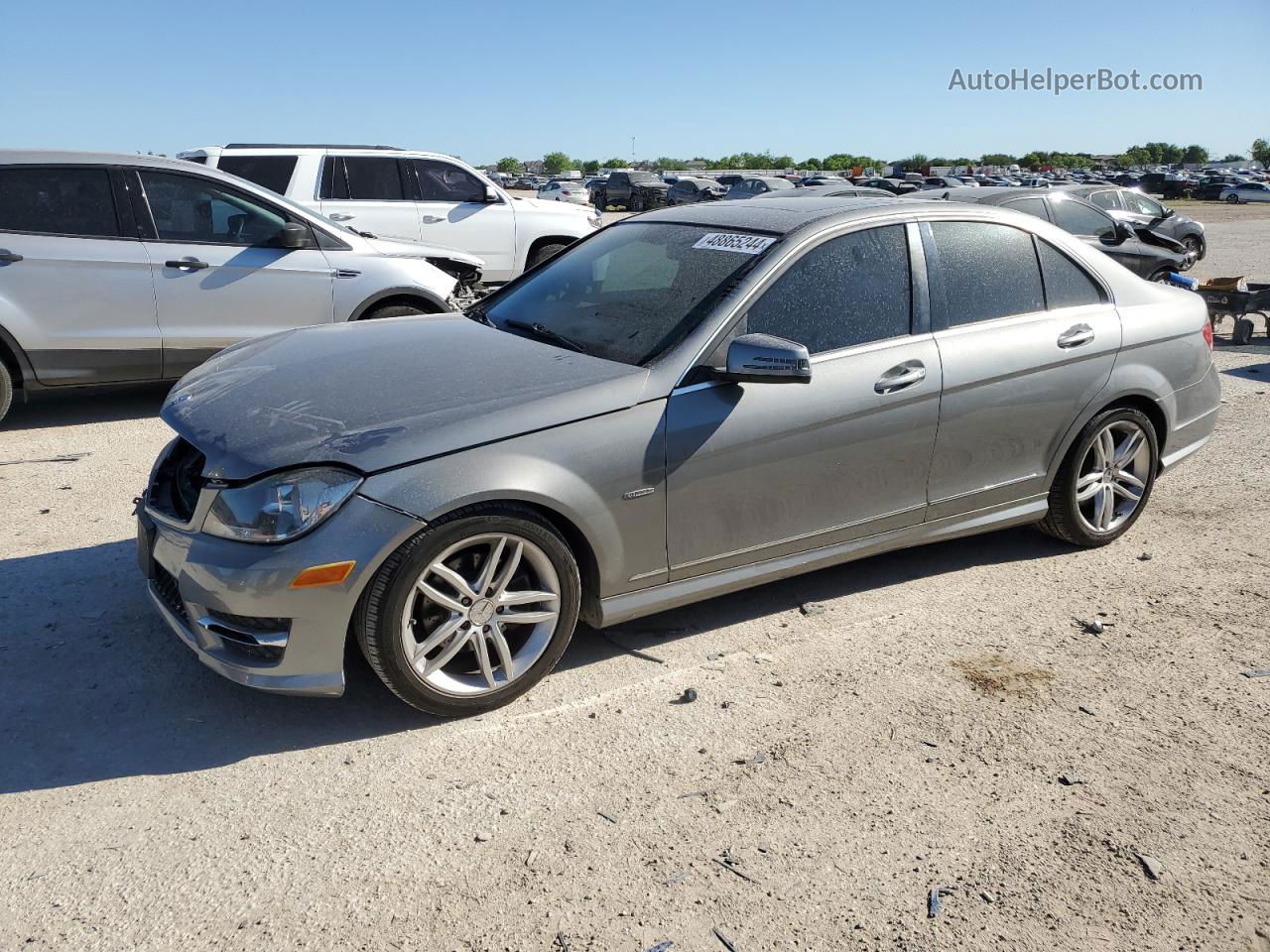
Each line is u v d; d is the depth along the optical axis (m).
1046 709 3.53
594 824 2.88
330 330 4.32
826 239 3.95
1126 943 2.49
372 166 11.07
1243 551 4.95
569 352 3.78
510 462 3.20
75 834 2.78
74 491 5.40
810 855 2.77
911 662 3.83
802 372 3.41
